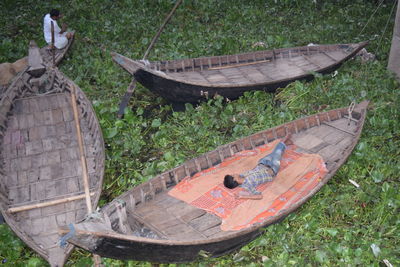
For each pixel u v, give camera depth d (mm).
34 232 5520
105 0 13586
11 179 6477
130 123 8094
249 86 8367
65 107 7977
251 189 6113
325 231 5758
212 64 9539
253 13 12773
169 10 13078
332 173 6234
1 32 11953
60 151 7012
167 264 5480
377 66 9539
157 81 7785
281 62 9789
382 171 6703
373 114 8016
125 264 5461
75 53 10719
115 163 7316
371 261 5367
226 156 6848
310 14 12828
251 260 5559
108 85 9445
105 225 4672
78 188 6293
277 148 6707
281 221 5816
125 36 11555
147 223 5621
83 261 5328
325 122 7645
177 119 8383
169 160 7039
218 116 8367
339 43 10938
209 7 13281
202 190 6211
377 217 5938
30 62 8531
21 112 7836
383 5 12953
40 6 13258
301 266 5250
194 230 5559
